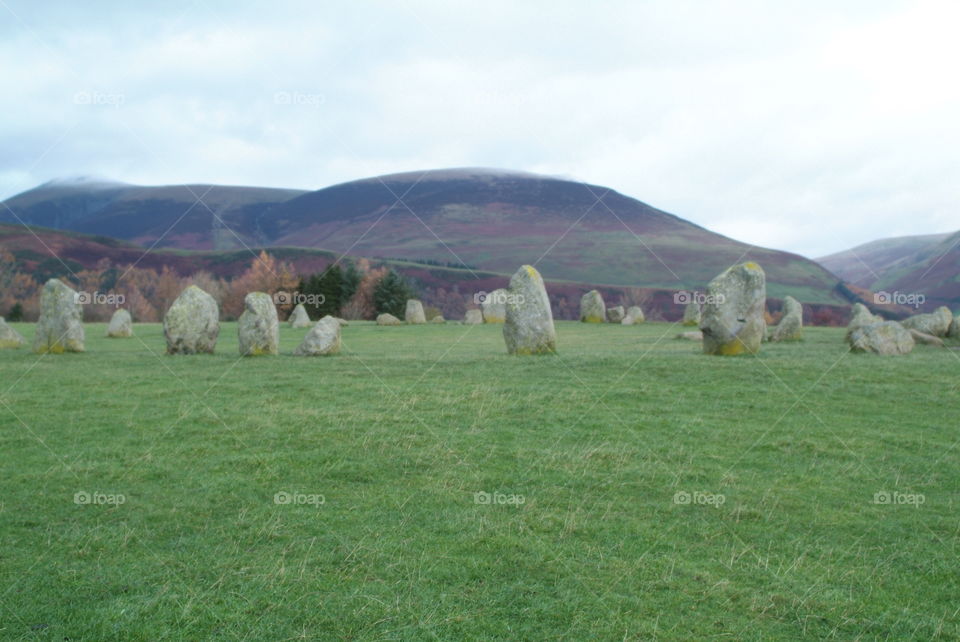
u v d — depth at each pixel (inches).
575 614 257.3
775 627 251.6
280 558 299.4
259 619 251.1
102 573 283.9
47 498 370.6
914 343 990.4
